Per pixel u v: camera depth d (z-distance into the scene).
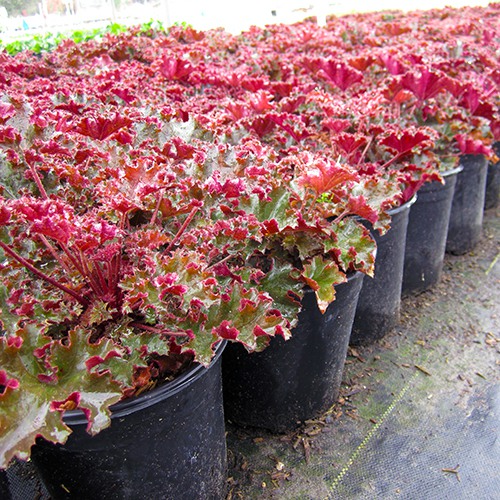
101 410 0.33
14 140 0.48
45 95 0.70
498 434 0.64
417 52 1.07
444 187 0.83
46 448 0.41
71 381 0.35
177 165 0.49
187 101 0.78
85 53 1.19
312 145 0.70
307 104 0.81
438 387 0.72
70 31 2.32
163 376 0.43
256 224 0.46
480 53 1.15
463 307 0.89
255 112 0.74
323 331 0.59
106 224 0.38
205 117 0.63
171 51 1.11
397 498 0.57
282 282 0.51
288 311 0.50
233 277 0.47
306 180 0.48
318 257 0.51
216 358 0.44
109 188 0.42
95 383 0.35
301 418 0.64
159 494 0.45
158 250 0.47
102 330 0.42
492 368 0.75
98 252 0.40
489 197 1.24
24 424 0.32
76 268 0.42
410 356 0.77
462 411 0.68
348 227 0.54
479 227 1.07
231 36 1.43
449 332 0.83
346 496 0.57
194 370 0.42
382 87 0.87
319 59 0.89
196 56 1.06
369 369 0.75
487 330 0.83
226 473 0.55
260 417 0.63
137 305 0.41
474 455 0.62
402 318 0.86
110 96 0.73
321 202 0.55
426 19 1.76
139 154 0.53
